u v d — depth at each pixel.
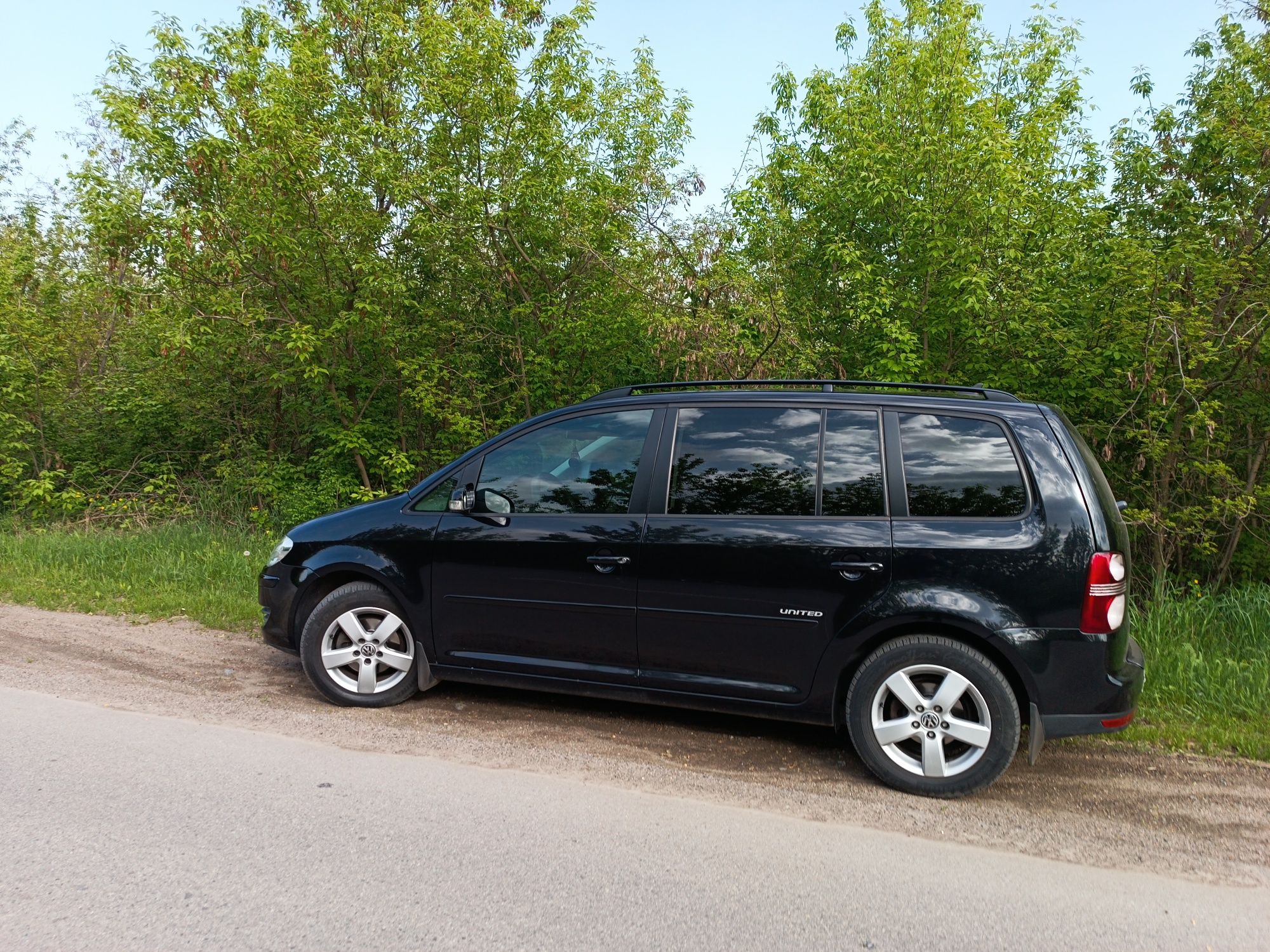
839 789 3.86
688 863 3.11
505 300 10.53
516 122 9.87
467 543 4.54
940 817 3.58
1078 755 4.31
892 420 4.06
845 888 2.96
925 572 3.78
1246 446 8.66
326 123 9.70
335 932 2.59
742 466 4.20
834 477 4.04
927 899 2.89
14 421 11.92
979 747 3.70
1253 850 3.32
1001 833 3.43
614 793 3.72
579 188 10.13
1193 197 8.55
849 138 9.23
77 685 5.04
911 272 8.97
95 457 12.68
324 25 10.02
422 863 3.05
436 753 4.13
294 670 5.50
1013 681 3.81
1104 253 8.66
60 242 13.30
